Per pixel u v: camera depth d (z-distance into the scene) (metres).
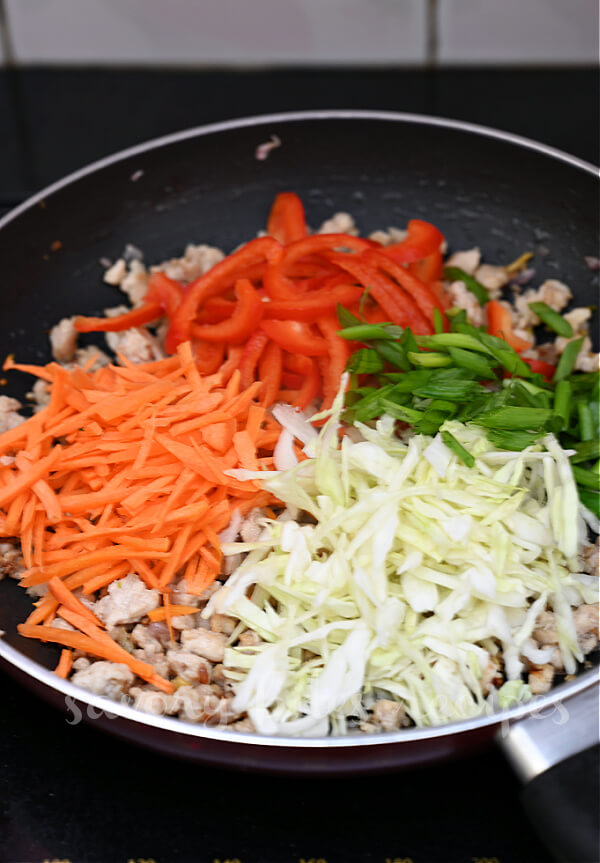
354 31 0.70
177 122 0.68
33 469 0.49
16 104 0.69
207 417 0.49
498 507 0.48
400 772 0.46
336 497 0.49
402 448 0.50
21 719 0.48
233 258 0.55
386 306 0.53
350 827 0.46
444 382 0.50
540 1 0.68
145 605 0.48
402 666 0.47
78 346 0.56
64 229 0.56
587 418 0.52
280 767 0.45
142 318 0.55
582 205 0.56
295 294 0.54
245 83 0.70
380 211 0.59
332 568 0.48
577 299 0.56
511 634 0.48
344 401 0.52
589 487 0.50
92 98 0.70
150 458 0.49
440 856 0.45
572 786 0.43
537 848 0.45
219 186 0.58
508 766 0.44
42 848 0.45
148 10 0.69
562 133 0.66
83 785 0.47
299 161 0.58
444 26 0.70
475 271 0.57
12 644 0.48
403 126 0.57
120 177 0.57
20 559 0.50
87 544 0.48
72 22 0.70
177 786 0.47
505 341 0.52
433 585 0.48
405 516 0.48
